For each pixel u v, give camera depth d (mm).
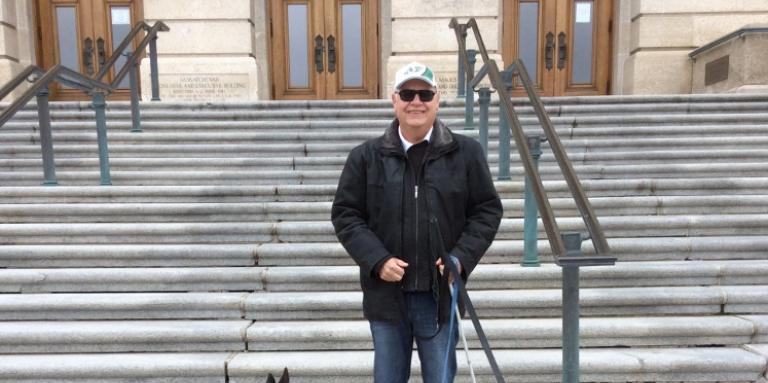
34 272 3318
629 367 2697
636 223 3674
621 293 3104
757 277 3273
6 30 7855
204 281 3312
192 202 4129
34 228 3652
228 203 3986
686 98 5930
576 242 1841
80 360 2822
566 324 1903
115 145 5168
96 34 8438
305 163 4859
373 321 1995
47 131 4285
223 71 8086
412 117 1872
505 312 3104
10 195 4051
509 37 8656
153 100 6645
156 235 3689
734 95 5887
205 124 5562
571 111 5770
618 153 4766
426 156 1917
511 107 3047
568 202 3912
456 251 1869
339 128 5547
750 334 2879
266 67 8539
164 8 8023
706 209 3916
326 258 3506
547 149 5039
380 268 1860
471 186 1966
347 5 8594
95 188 4113
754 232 3676
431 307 1963
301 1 8578
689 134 5219
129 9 8430
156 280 3307
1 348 2930
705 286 3258
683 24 8125
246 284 3326
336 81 8688
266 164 4863
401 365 2008
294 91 8727
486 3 7996
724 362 2678
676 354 2771
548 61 8680
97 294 3258
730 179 4156
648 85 8203
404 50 8148
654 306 3074
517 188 4043
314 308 3104
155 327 2969
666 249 3488
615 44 8594
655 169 4480
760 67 6535
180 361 2795
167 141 5293
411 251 1915
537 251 3428
